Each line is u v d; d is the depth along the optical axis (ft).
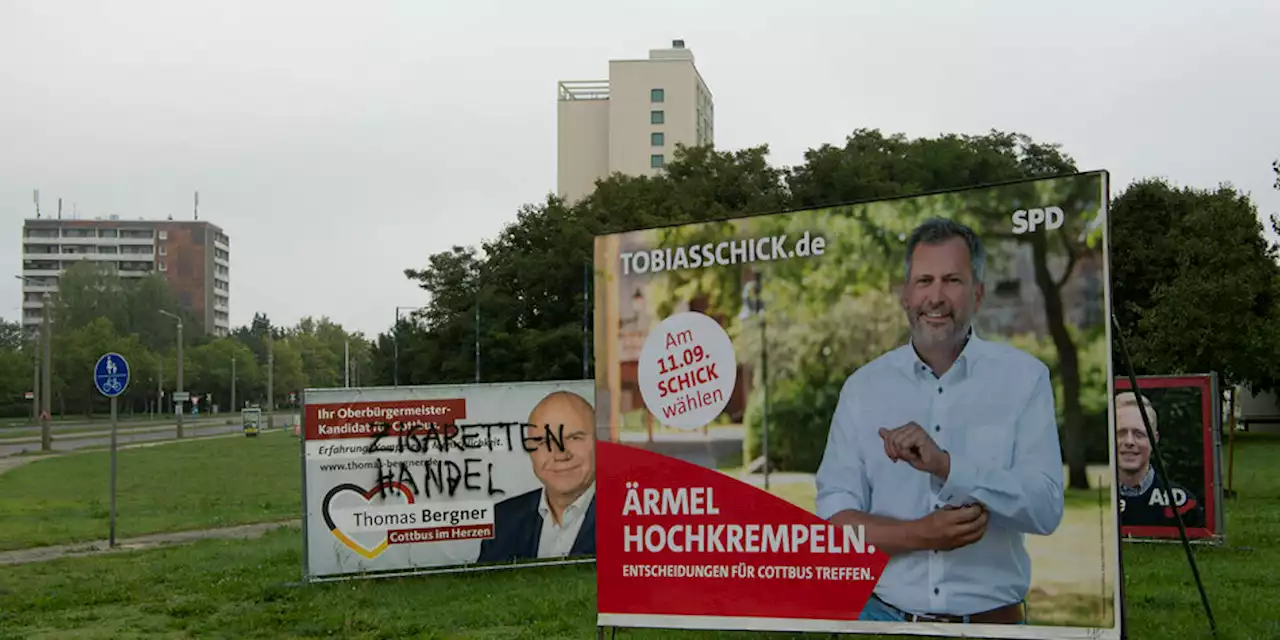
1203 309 89.66
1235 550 49.93
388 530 45.73
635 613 30.22
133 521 75.92
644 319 30.78
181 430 233.55
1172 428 52.49
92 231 634.84
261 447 197.57
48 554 58.13
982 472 27.12
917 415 27.84
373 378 235.61
